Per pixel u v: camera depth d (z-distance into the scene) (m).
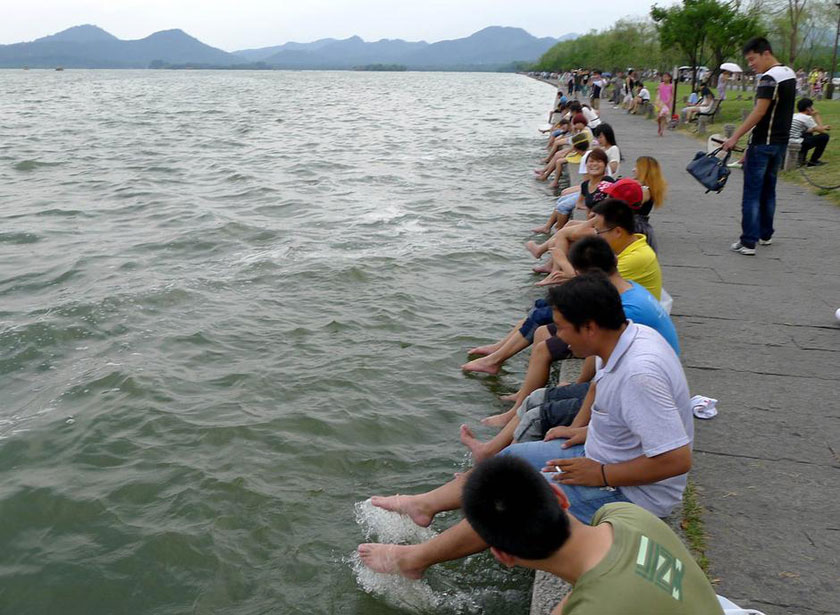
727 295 7.46
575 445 3.83
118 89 95.44
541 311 6.47
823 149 14.30
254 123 37.19
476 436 5.65
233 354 7.09
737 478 4.27
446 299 8.77
